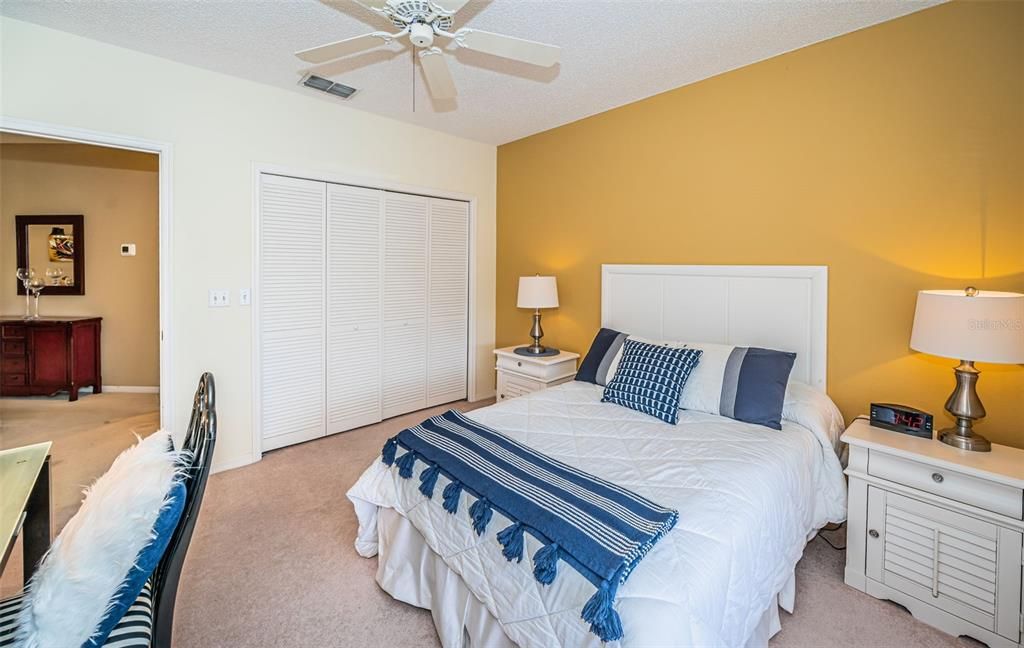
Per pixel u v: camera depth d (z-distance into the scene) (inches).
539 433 78.7
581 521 49.3
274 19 85.0
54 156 173.0
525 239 160.2
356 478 109.6
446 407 163.6
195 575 73.9
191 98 104.1
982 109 74.7
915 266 82.2
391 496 70.7
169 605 41.3
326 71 106.9
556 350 145.7
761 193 100.9
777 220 98.8
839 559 80.0
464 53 97.3
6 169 176.6
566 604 44.9
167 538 35.4
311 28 88.2
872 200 86.4
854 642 61.4
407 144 143.9
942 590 64.1
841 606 68.4
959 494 62.8
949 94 77.6
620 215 129.2
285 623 64.0
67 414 154.3
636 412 90.0
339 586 71.9
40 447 55.5
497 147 169.5
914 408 82.7
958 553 62.8
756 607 53.3
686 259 114.7
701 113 110.0
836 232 91.0
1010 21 71.9
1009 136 72.5
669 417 84.1
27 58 85.7
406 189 144.9
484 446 70.3
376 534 78.0
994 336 61.7
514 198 163.8
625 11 80.7
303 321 127.5
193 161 105.1
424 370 159.2
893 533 68.5
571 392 104.9
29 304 178.9
